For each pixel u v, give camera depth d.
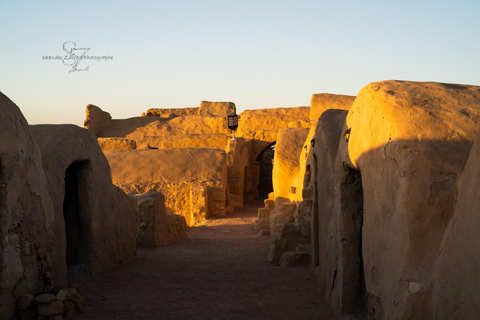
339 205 5.49
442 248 3.39
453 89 4.64
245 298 6.46
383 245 4.11
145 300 6.31
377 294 4.23
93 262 7.39
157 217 10.88
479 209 2.92
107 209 7.97
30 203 5.37
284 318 5.57
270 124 26.55
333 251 5.86
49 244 5.77
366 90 4.77
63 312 5.21
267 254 9.83
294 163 13.80
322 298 6.32
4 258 4.81
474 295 2.88
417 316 3.51
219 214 18.17
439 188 3.64
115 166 18.95
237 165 21.05
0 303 4.72
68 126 6.96
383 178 4.15
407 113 4.09
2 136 4.80
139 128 27.45
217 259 9.31
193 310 5.92
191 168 18.94
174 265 8.70
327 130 6.86
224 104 30.64
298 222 8.84
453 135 3.84
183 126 27.36
